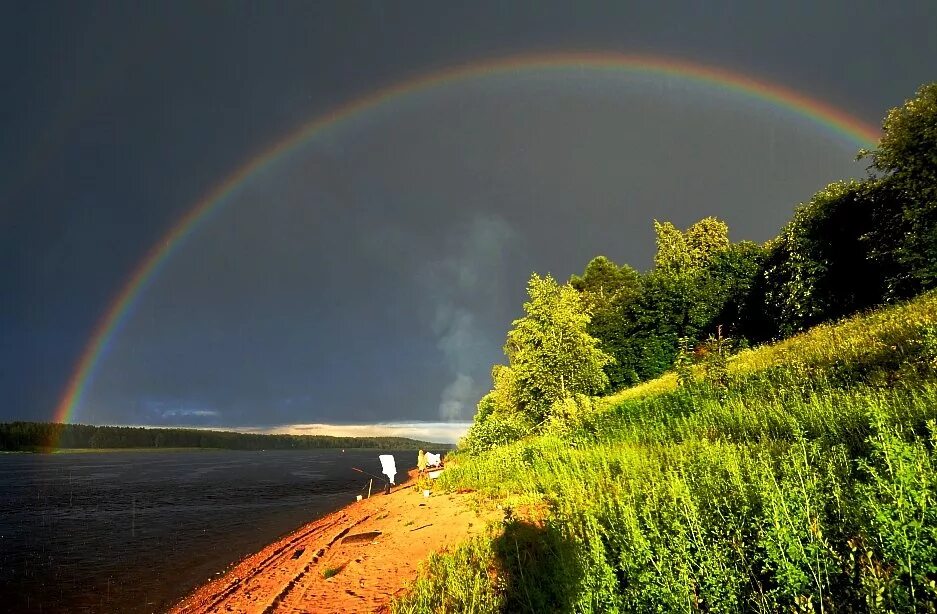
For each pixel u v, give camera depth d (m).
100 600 11.69
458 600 6.74
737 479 6.16
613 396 33.38
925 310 15.45
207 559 15.48
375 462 101.69
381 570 9.73
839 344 16.56
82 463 105.12
